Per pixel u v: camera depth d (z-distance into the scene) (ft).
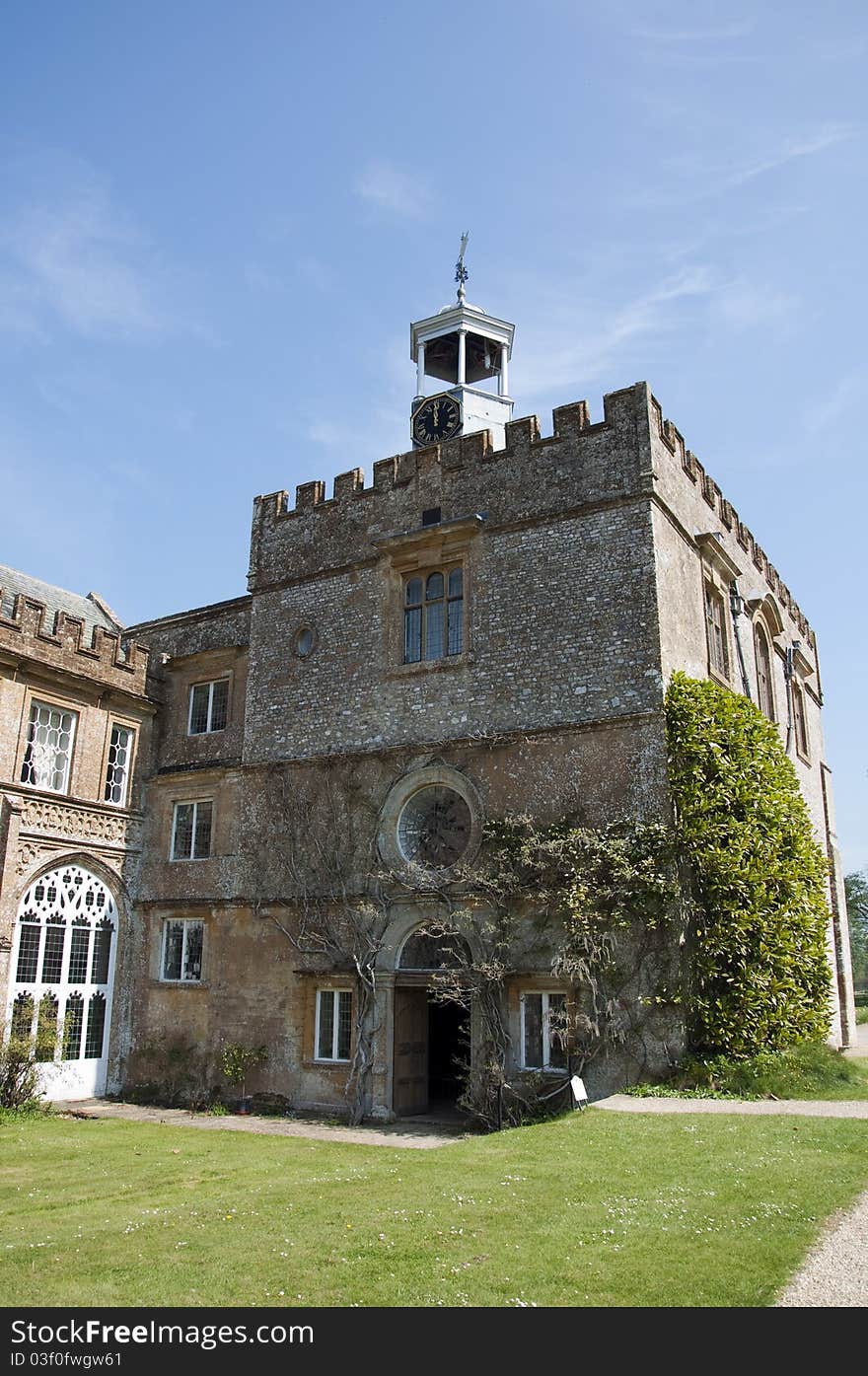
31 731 67.77
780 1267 22.20
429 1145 47.29
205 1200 32.55
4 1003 62.03
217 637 76.89
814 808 94.89
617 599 56.80
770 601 80.89
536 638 59.06
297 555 72.33
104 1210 31.81
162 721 77.46
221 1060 64.39
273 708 69.92
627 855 51.16
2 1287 23.02
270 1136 50.93
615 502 58.23
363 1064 58.03
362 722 65.16
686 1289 21.12
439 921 57.57
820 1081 48.57
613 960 50.65
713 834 52.54
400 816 61.36
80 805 69.62
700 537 64.64
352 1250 24.89
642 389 59.21
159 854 73.36
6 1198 34.27
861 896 245.04
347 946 61.21
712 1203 27.63
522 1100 50.52
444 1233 25.95
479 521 62.28
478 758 59.00
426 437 81.00
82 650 71.46
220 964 66.90
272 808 67.62
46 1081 64.34
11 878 63.57
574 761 55.57
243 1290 22.35
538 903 53.83
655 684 54.34
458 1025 69.31
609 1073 49.78
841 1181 29.60
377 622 66.54
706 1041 50.39
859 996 168.86
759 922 53.16
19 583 80.23
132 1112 62.23
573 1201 28.58
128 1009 71.05
